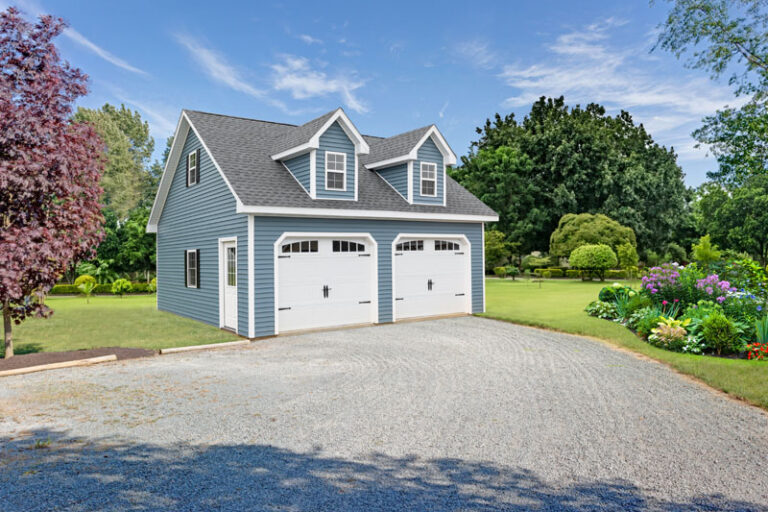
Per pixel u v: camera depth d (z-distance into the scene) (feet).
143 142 203.82
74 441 15.96
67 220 28.76
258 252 37.19
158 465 14.07
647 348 31.19
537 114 163.73
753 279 39.32
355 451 15.23
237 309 38.83
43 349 33.17
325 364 27.91
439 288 49.14
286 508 11.57
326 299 41.37
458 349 32.19
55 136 27.73
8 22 27.32
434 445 15.72
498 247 116.16
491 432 16.90
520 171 137.28
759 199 143.13
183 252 52.44
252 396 21.33
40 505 11.64
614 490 12.65
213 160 41.42
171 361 28.86
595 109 171.94
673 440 16.17
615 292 48.52
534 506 11.78
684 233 159.53
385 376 24.98
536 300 64.49
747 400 20.45
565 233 117.91
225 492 12.40
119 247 96.84
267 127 52.75
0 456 14.66
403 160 47.29
